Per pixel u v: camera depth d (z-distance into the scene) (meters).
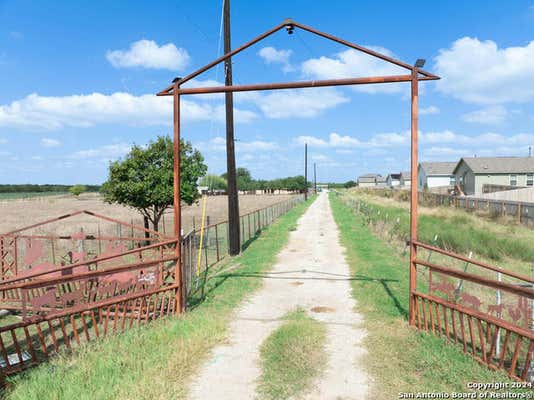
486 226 18.11
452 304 5.11
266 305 7.30
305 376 4.32
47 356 4.75
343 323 6.21
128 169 14.37
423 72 5.89
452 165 66.06
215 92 6.61
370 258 11.77
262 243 15.66
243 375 4.39
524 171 47.06
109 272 5.55
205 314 6.58
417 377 4.29
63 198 81.75
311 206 44.06
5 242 8.91
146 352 4.84
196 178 15.59
